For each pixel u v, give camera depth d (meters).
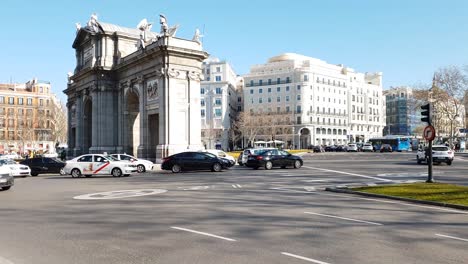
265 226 10.82
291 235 9.78
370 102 144.50
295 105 121.50
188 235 9.80
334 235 9.78
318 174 29.58
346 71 138.50
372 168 36.03
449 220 11.87
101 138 53.44
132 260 7.78
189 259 7.80
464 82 79.69
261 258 7.85
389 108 168.12
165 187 21.36
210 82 128.12
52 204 15.19
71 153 67.75
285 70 128.00
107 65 53.66
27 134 105.75
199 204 14.84
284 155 36.69
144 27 48.91
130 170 30.77
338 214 12.73
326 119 125.81
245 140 119.62
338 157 61.78
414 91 90.06
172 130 43.12
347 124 133.12
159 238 9.51
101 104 53.78
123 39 55.09
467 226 10.98
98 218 12.13
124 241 9.25
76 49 62.09
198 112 45.44
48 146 113.75
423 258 7.86
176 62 43.91
